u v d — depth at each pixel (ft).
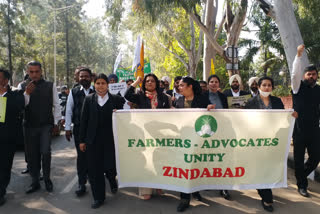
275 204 12.63
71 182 15.75
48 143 14.12
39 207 12.41
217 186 12.03
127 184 12.48
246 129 11.89
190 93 12.84
